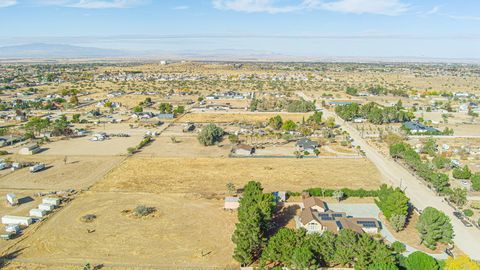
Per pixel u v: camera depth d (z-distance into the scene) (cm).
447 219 7581
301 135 16938
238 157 13712
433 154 13862
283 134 16862
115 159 13425
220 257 7131
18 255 7169
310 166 12731
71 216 8831
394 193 8519
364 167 12662
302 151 14525
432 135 17300
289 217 8875
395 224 8088
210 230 8188
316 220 7994
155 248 7438
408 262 6197
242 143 15650
